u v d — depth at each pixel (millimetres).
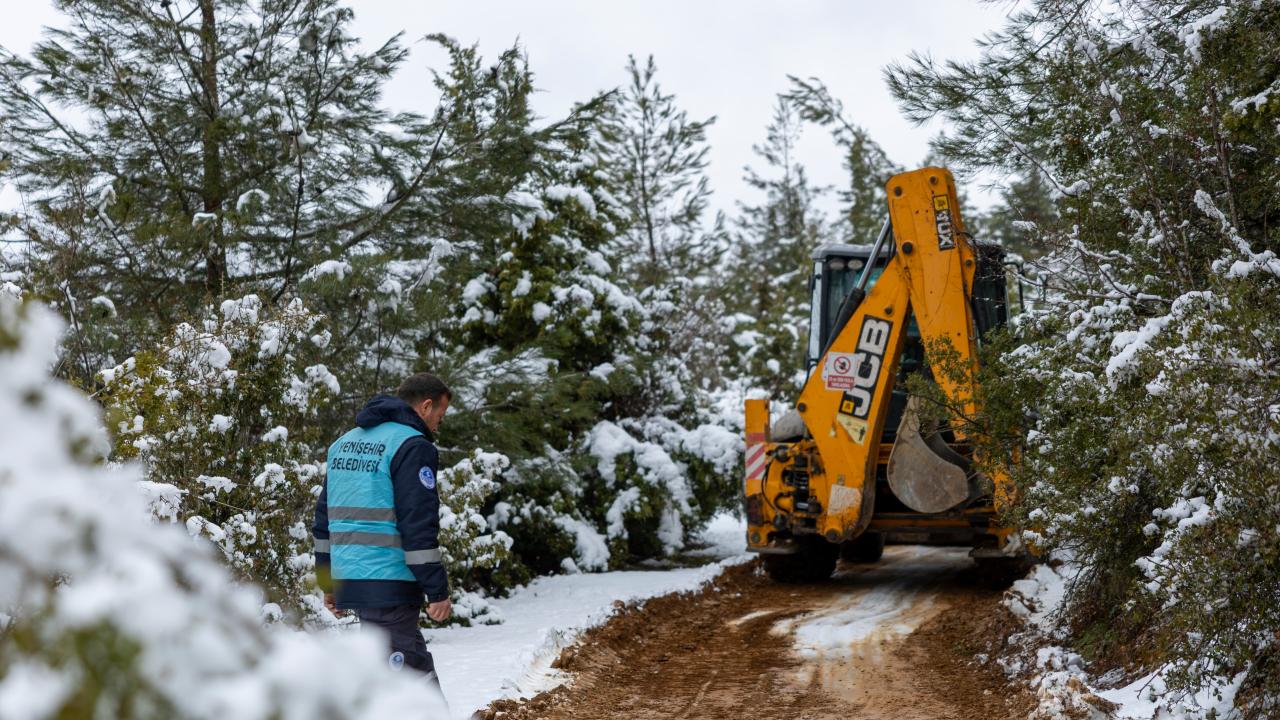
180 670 974
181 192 10172
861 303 10820
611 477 13797
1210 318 4645
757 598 11273
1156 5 7230
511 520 12164
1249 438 4172
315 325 9141
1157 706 4855
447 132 10625
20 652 1003
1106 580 6820
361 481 4617
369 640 1074
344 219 10992
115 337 8055
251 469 6625
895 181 10383
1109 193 7078
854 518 10508
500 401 11383
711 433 14992
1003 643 7691
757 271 36812
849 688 7055
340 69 10578
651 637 9086
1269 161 6473
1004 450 7582
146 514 4734
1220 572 4199
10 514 1007
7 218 7531
